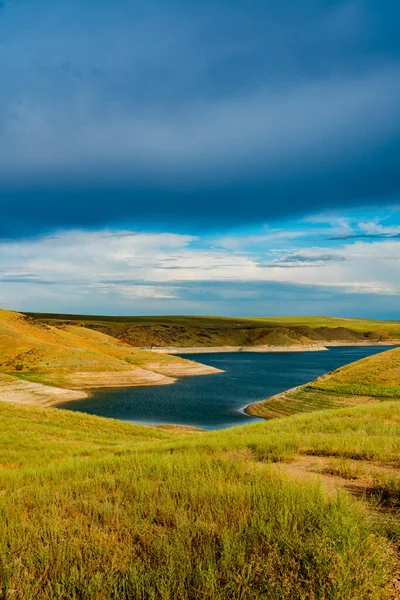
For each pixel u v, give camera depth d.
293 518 5.56
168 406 63.00
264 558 4.52
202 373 115.31
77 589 4.25
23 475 11.84
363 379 54.53
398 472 10.09
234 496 6.62
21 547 5.34
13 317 116.81
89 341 127.38
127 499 7.28
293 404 53.03
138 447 18.42
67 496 7.97
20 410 33.59
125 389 84.06
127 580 4.29
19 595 4.18
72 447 21.58
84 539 5.37
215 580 4.04
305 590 3.86
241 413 56.44
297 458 12.62
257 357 185.00
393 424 20.53
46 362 93.12
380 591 3.92
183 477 8.41
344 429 19.36
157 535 5.43
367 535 4.98
